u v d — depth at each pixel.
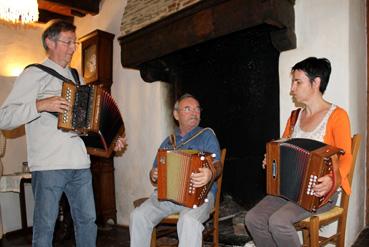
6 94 3.99
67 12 4.33
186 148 2.23
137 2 3.21
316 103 1.94
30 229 3.75
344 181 1.83
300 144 1.75
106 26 4.08
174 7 2.71
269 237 1.88
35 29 4.38
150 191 3.52
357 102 2.40
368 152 2.65
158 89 3.47
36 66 1.93
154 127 3.49
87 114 1.89
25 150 4.04
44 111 1.83
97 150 2.10
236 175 3.06
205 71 3.26
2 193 3.68
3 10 2.74
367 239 2.39
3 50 4.09
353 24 2.32
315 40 2.34
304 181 1.69
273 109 2.76
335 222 2.24
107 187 3.80
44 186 1.92
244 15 2.26
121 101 3.88
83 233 2.11
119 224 3.81
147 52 3.04
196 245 1.92
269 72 2.77
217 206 2.34
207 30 2.48
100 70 3.86
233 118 3.06
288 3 2.34
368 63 2.67
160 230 2.41
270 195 1.97
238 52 2.98
